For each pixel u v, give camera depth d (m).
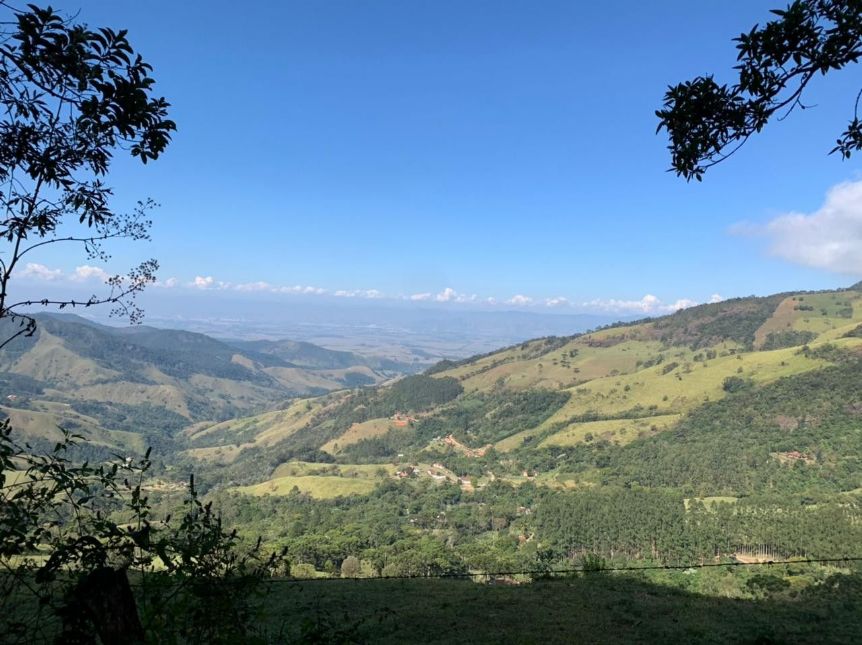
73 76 3.21
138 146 3.67
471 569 56.22
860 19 3.81
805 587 26.75
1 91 3.22
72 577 2.76
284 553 3.50
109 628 2.53
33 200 3.37
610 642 13.03
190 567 2.98
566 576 25.58
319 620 4.05
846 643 12.85
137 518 2.96
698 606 17.77
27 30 3.02
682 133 4.91
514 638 13.38
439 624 14.73
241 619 3.17
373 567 55.66
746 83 4.41
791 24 4.03
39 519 2.76
